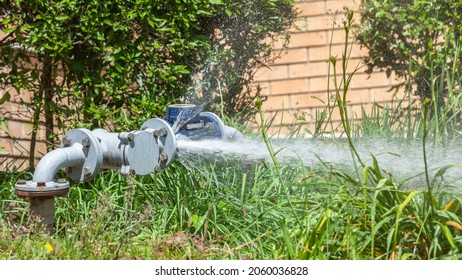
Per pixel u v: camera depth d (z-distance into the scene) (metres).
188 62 6.30
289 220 4.62
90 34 5.62
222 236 4.68
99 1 5.62
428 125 5.12
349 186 4.95
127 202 4.68
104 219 4.93
